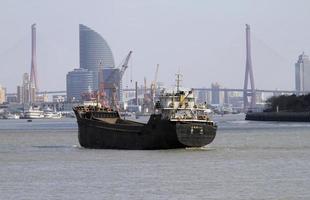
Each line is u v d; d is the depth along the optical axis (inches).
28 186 7839.6
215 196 7081.7
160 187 7682.1
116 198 7003.0
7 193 7362.2
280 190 7401.6
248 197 7007.9
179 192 7332.7
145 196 7106.3
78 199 6968.5
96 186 7785.4
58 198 7027.6
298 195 7081.7
